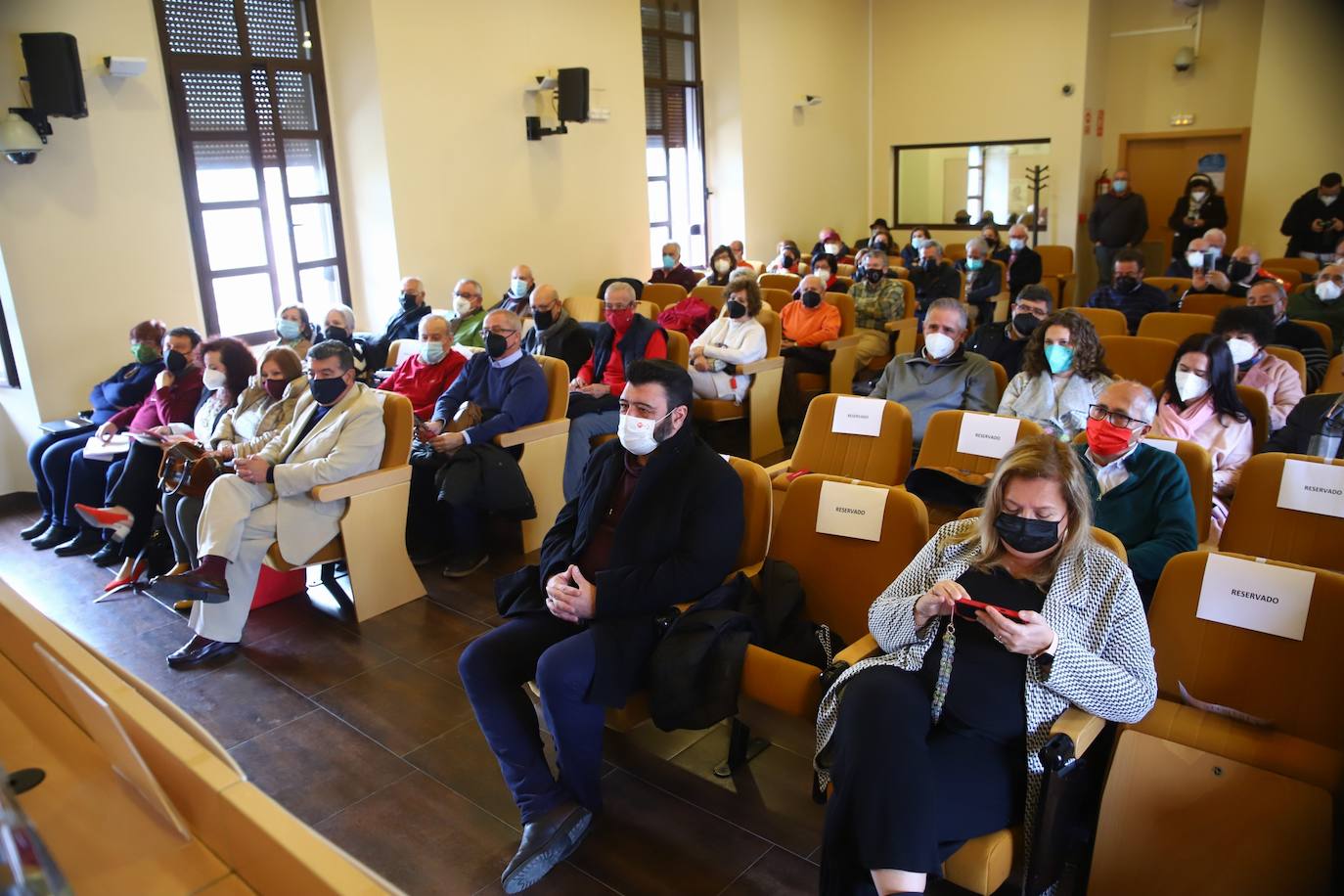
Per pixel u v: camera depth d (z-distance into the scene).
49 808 1.30
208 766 1.17
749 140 9.46
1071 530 1.85
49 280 4.98
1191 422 3.15
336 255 6.56
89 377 5.19
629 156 7.95
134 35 5.23
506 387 4.06
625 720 2.35
